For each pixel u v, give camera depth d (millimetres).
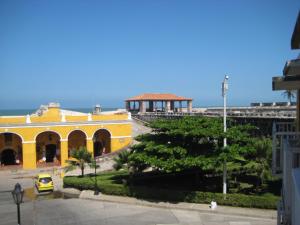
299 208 4426
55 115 53969
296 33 10820
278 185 28719
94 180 33625
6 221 25562
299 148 9250
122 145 57875
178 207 26266
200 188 29984
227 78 27109
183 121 29531
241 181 31547
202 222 23219
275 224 22000
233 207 25406
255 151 27031
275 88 13367
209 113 67188
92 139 55875
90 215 26109
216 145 27906
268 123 49062
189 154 26703
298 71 9805
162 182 32375
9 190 37969
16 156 53750
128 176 34375
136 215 25438
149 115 78688
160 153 27094
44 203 30703
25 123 51188
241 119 53438
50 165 53219
